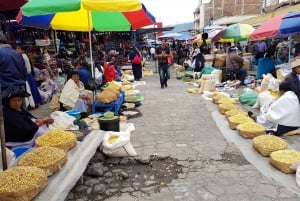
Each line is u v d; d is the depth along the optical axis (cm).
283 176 415
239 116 647
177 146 548
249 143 542
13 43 878
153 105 916
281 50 1295
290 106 577
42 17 786
